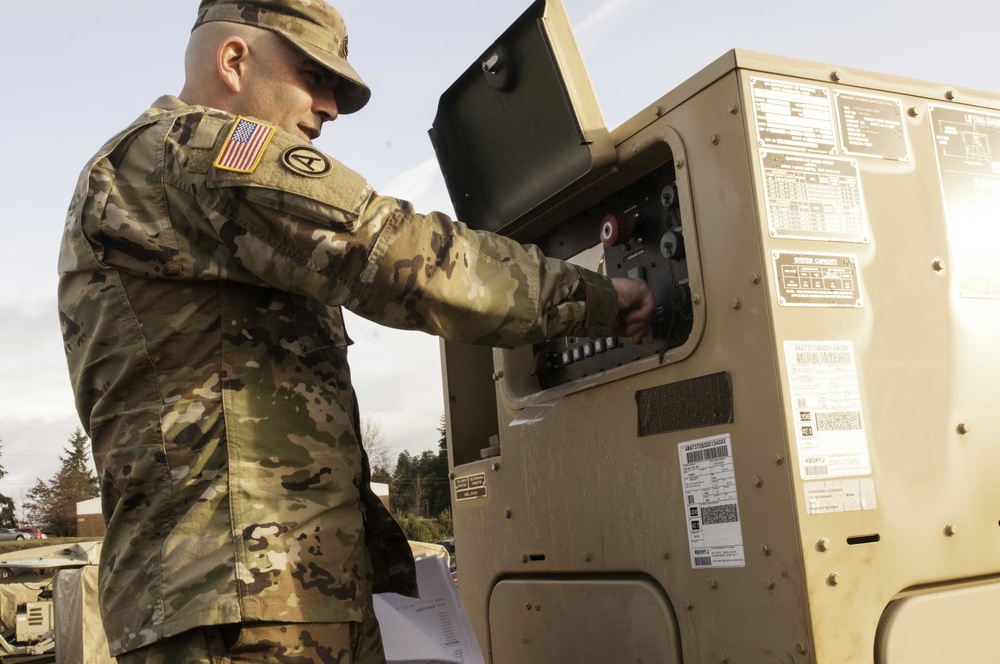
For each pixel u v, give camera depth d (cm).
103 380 134
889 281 143
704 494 141
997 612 138
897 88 153
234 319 132
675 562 147
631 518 158
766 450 131
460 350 238
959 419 143
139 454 129
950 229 151
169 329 129
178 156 129
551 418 181
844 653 125
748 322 135
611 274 179
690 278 147
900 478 135
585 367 187
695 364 145
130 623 124
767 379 131
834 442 131
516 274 134
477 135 198
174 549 123
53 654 1084
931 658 130
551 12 164
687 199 148
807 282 135
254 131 127
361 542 138
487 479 206
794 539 126
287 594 123
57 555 1145
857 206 143
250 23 145
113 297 132
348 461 139
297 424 133
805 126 142
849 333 136
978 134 160
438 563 181
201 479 127
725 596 137
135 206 131
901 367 140
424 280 125
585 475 170
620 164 166
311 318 141
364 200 124
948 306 147
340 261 122
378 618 170
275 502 127
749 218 136
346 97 160
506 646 198
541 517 184
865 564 129
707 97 145
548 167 179
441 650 168
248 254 126
